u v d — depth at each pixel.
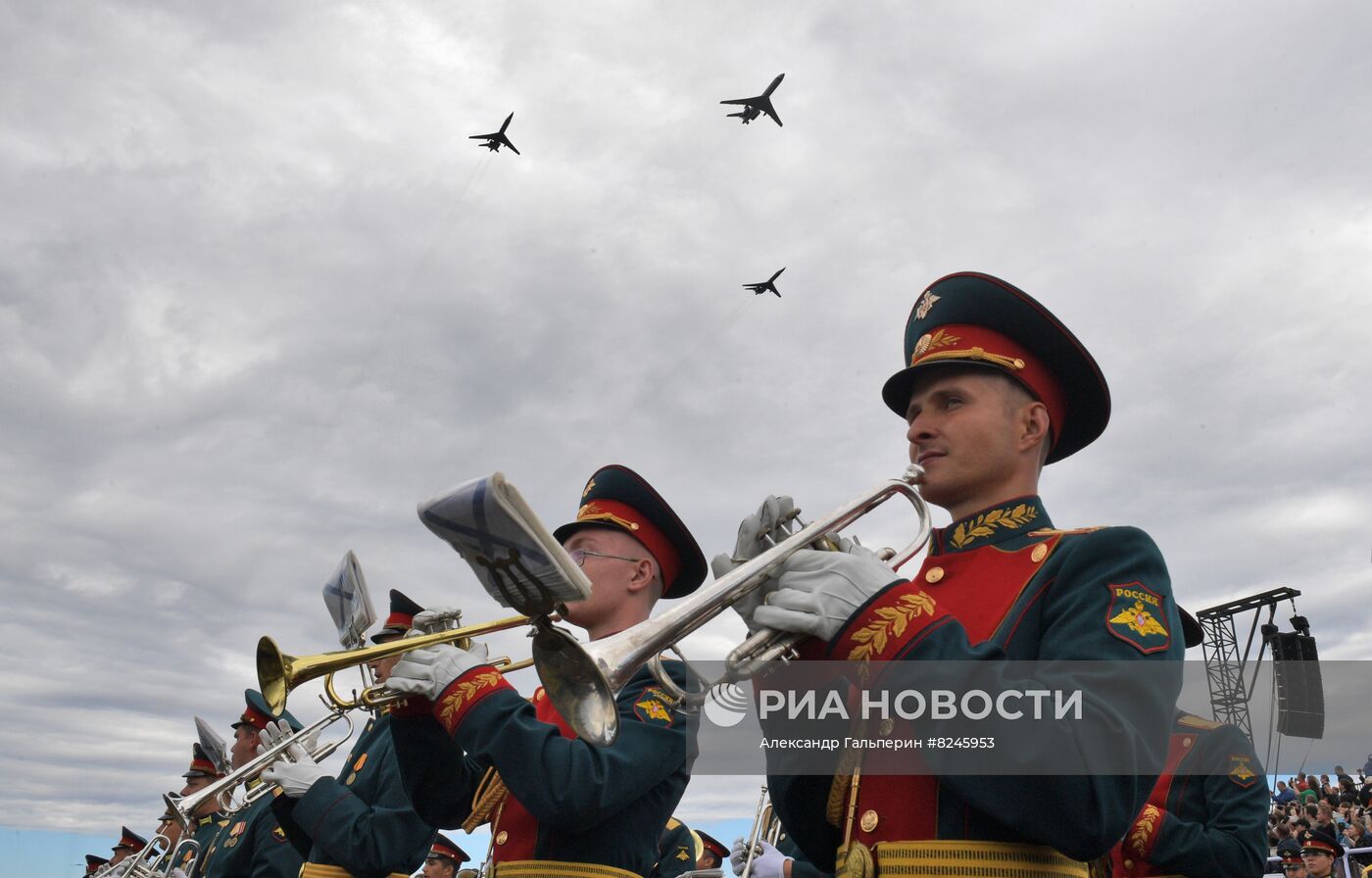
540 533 2.63
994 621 2.95
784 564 2.87
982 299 3.32
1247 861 5.74
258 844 7.55
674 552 5.39
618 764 4.22
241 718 10.24
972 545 3.18
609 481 5.39
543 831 4.48
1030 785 2.53
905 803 2.80
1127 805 2.53
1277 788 18.03
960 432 3.22
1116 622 2.71
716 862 9.19
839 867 2.89
